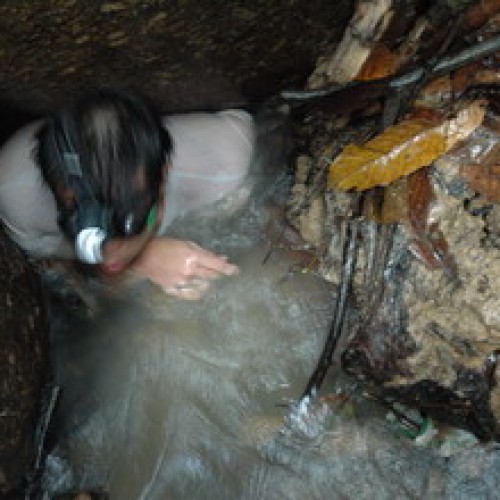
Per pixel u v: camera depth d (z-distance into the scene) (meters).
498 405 1.20
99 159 1.03
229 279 1.38
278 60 1.33
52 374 1.25
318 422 1.29
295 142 1.44
